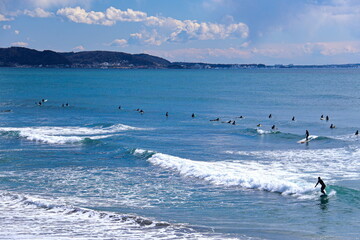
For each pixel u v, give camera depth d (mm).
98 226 19703
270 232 19344
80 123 60719
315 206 23500
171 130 55000
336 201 24172
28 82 173625
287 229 19812
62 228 19266
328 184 27547
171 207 23500
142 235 18516
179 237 18375
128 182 28953
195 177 30344
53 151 39094
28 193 25938
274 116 72438
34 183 28312
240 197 25406
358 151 40000
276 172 31016
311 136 47875
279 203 24156
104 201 24578
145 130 54688
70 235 18266
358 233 19312
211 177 29719
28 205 23141
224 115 73562
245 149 41594
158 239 18031
